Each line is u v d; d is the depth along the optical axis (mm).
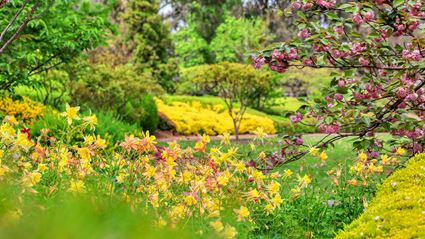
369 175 5887
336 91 5953
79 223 1692
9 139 3736
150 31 27359
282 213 5461
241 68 17531
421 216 3816
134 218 2043
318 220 5426
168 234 2070
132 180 4031
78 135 8898
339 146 14188
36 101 14641
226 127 20312
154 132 18234
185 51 33812
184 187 4590
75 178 3746
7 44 5492
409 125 6070
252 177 4730
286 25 34500
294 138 6387
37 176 3352
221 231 3572
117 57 23062
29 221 1720
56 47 11352
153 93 18156
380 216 3967
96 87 15055
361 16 5707
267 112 25359
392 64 6207
